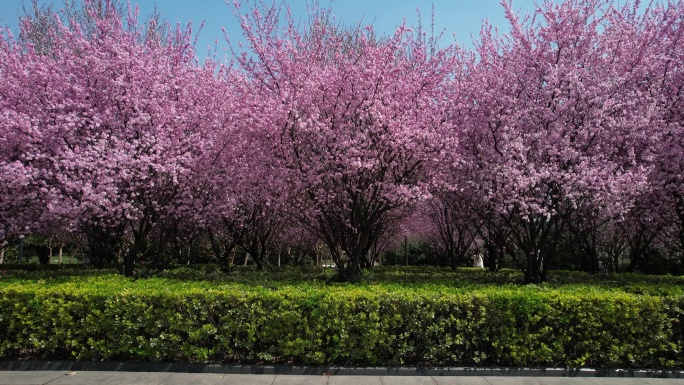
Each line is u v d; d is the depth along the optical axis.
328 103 9.05
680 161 9.55
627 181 8.43
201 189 9.70
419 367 5.63
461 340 5.71
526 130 9.22
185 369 5.59
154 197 9.24
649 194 10.43
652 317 5.91
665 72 9.88
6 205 8.58
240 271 12.65
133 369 5.60
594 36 9.60
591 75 9.38
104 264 14.56
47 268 14.37
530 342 5.79
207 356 5.71
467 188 10.15
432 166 9.56
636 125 8.98
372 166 8.67
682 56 9.92
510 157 8.69
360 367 5.62
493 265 15.47
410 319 5.79
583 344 5.82
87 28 13.85
